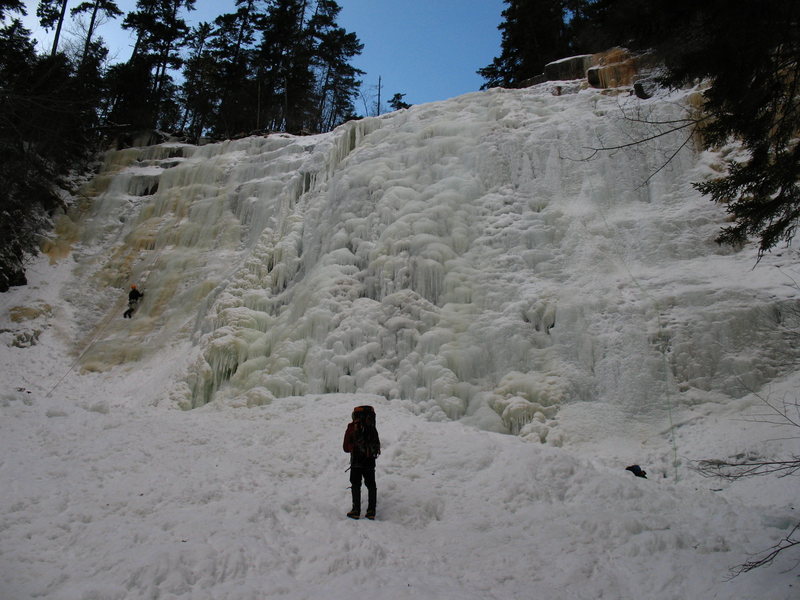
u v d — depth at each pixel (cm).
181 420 1091
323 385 1312
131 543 515
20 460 750
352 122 2089
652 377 1122
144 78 3547
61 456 784
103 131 3066
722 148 1523
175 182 2559
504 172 1675
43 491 633
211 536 538
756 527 636
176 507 623
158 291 2066
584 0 3094
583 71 2186
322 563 514
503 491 726
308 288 1549
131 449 831
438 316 1348
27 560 479
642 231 1421
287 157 2419
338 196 1797
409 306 1372
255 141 2681
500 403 1153
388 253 1525
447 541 600
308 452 866
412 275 1448
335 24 4331
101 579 450
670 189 1521
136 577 446
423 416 1147
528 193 1620
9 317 1953
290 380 1333
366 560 528
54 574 455
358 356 1314
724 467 891
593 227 1471
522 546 590
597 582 522
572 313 1262
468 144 1769
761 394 1052
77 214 2523
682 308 1208
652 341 1170
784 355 1101
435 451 844
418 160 1792
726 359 1112
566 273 1392
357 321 1383
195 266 2128
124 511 599
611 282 1329
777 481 829
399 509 675
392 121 2075
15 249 2158
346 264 1581
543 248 1462
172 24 3775
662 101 1644
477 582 509
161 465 767
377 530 604
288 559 520
